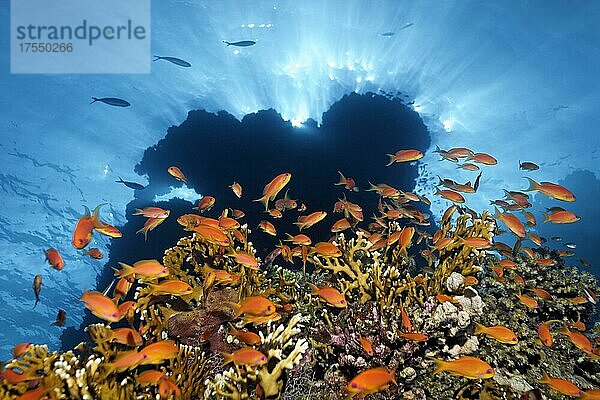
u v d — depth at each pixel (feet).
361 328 14.25
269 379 11.94
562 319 18.74
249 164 42.93
